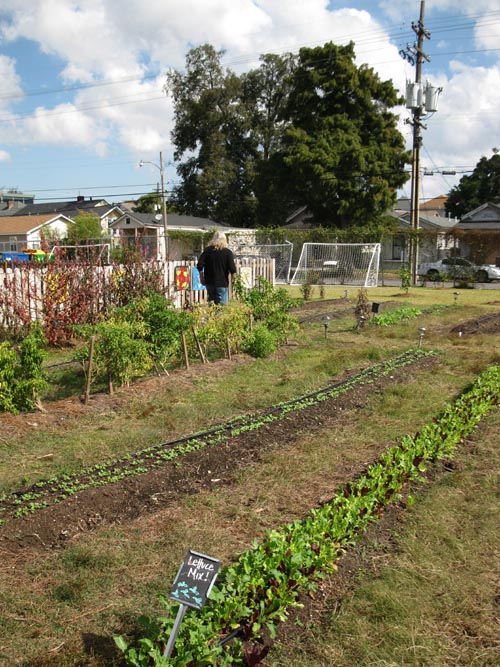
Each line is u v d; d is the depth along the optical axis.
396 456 5.04
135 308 8.41
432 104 29.09
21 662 2.86
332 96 42.38
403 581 3.54
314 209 43.84
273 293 11.66
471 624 3.22
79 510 4.33
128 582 3.53
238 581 3.15
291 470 5.20
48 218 52.56
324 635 3.10
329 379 8.52
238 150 55.44
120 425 6.38
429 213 82.50
